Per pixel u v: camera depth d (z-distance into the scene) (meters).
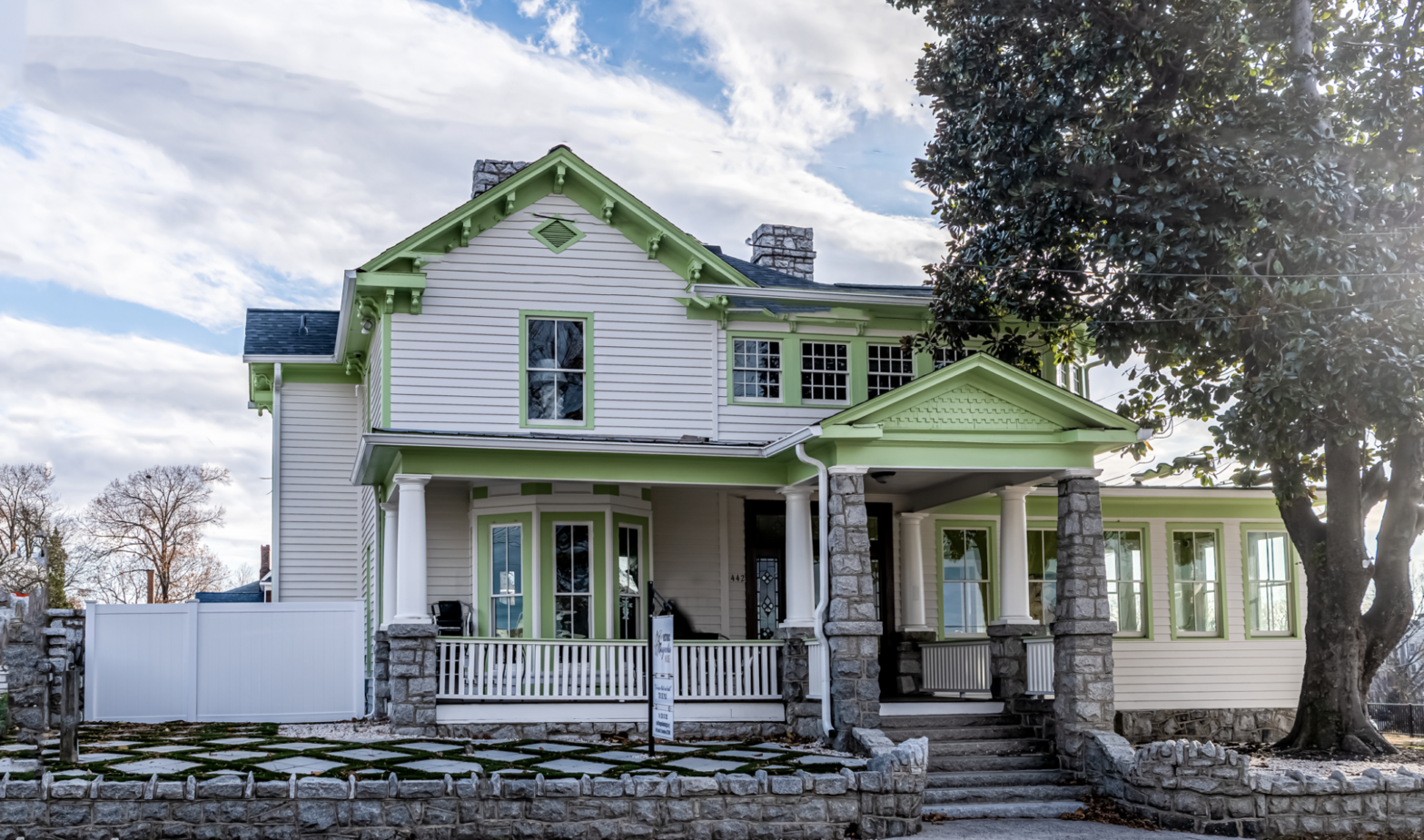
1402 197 16.20
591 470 17.50
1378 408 15.02
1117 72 17.45
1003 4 18.28
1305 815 13.09
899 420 16.25
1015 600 17.69
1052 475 16.98
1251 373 17.02
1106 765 14.94
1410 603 17.69
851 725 15.53
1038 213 18.23
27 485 51.59
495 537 18.75
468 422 18.22
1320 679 17.58
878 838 12.48
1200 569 21.28
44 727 13.52
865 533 16.06
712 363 19.44
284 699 18.72
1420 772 15.02
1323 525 18.11
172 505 56.41
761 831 12.24
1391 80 16.75
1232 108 17.09
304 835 11.44
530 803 11.88
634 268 19.31
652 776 12.39
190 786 11.34
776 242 23.64
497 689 17.00
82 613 18.12
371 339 20.22
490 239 18.75
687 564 19.94
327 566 22.94
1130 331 17.81
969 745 16.09
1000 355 20.05
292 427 23.25
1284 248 15.93
